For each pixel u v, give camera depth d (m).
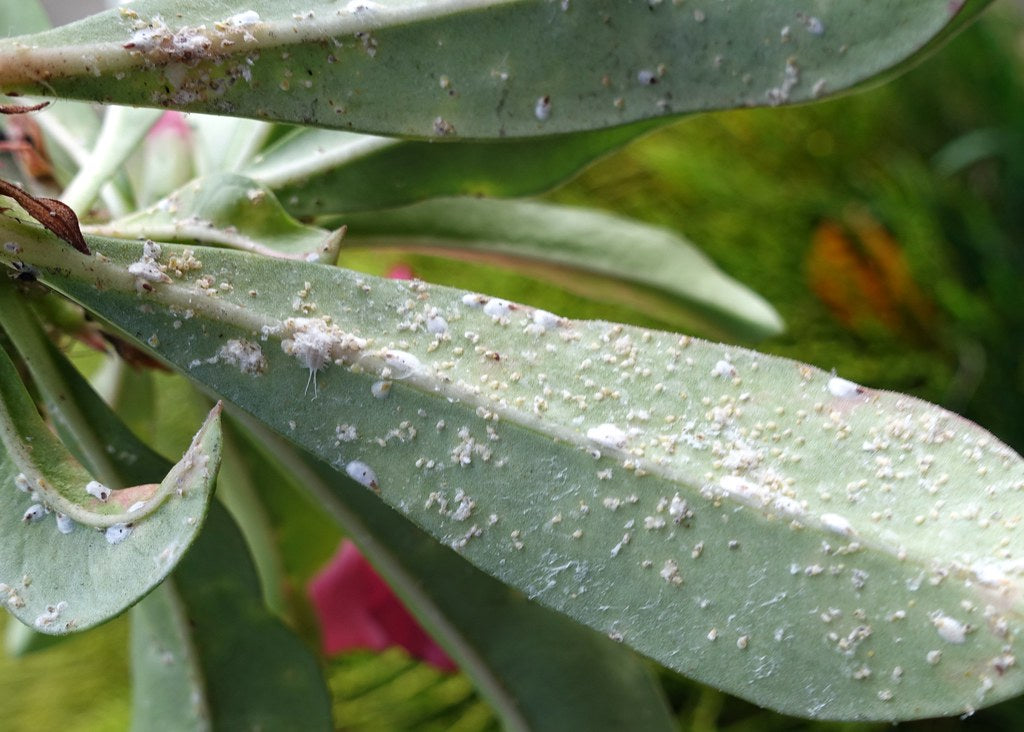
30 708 0.29
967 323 0.32
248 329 0.15
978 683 0.14
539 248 0.22
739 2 0.15
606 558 0.15
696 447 0.15
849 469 0.15
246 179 0.16
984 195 0.36
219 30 0.15
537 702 0.18
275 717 0.18
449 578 0.18
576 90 0.16
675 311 0.23
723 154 0.38
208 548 0.18
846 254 0.35
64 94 0.15
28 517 0.14
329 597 0.24
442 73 0.16
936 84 0.37
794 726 0.28
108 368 0.21
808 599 0.15
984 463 0.15
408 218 0.21
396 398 0.15
